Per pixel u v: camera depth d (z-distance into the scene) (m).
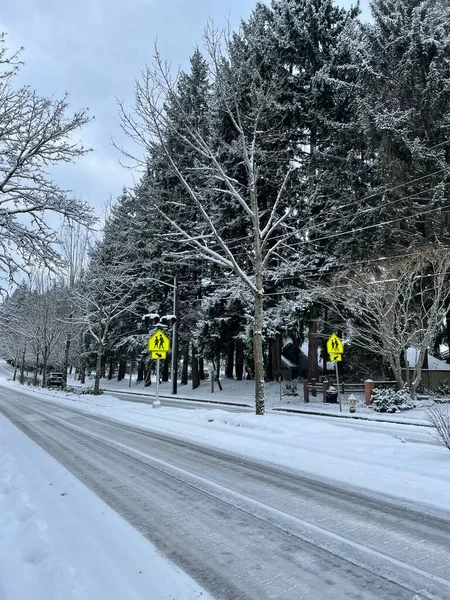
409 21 22.22
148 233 23.27
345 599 3.27
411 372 22.16
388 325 19.52
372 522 4.88
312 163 23.19
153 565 3.84
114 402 22.75
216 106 18.92
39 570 3.67
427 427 12.68
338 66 22.55
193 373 34.88
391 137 20.42
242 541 4.39
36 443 10.29
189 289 34.94
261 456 8.43
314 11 24.50
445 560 3.93
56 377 47.56
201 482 6.62
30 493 6.02
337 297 21.11
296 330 24.84
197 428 12.09
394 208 20.28
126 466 7.75
